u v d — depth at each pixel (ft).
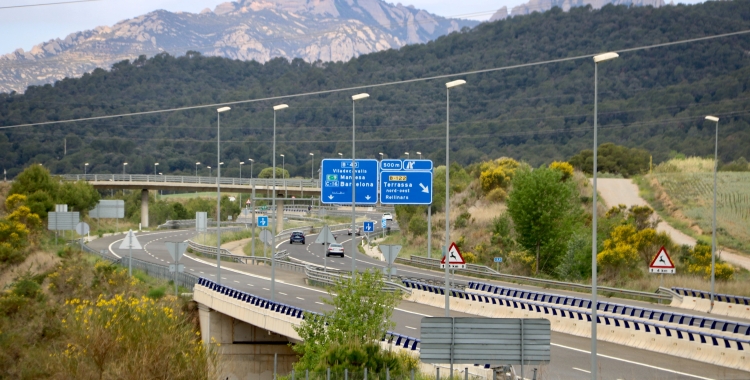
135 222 425.69
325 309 131.54
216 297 137.59
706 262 201.05
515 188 235.81
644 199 296.10
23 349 115.03
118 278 166.40
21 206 286.25
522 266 222.48
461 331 64.49
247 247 307.78
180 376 76.84
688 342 92.53
